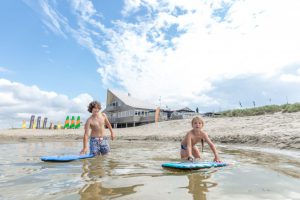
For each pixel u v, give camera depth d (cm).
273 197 215
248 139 959
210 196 216
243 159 476
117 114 4512
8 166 400
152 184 260
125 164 411
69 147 873
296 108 2105
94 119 591
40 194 226
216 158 469
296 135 841
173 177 297
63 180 285
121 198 211
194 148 525
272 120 1569
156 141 1305
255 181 273
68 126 4184
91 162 440
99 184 261
